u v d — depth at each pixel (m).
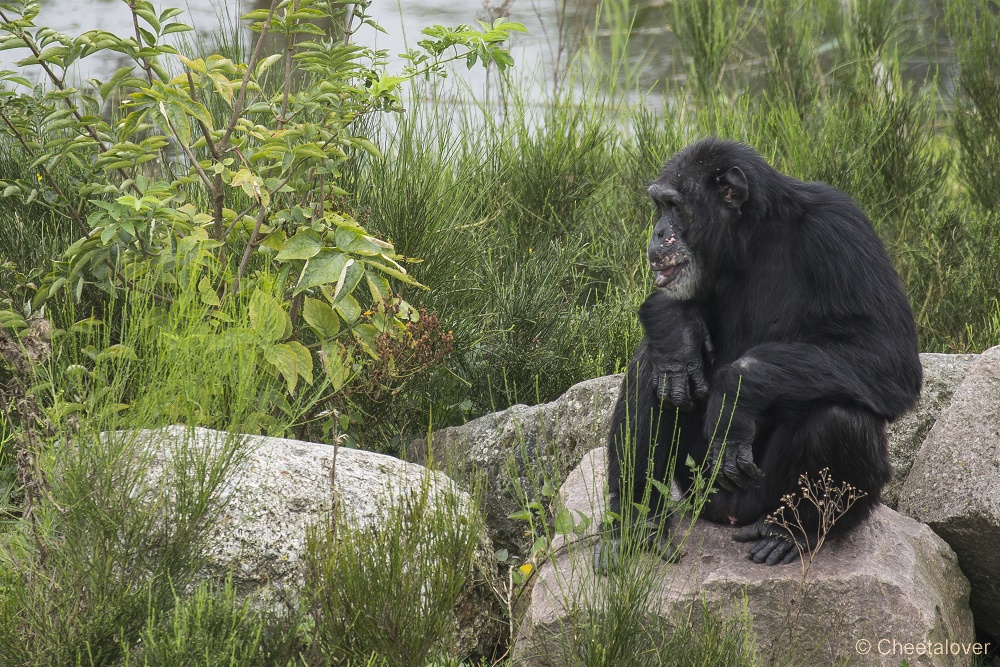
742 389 8.80
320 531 8.45
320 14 11.38
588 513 9.91
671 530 9.36
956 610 9.41
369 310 11.22
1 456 10.68
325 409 12.14
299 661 7.99
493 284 14.44
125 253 10.73
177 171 14.43
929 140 18.62
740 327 9.68
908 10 23.73
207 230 11.59
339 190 11.43
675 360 9.41
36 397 9.45
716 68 20.80
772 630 8.62
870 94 18.70
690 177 9.52
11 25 10.70
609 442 9.77
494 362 13.84
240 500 8.83
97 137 11.18
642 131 17.92
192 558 8.20
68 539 8.03
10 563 8.32
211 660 7.34
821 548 9.02
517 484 9.95
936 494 10.03
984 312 14.61
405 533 8.17
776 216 9.45
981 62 18.41
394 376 11.61
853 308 9.06
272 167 11.34
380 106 11.63
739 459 8.78
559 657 8.51
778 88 19.72
